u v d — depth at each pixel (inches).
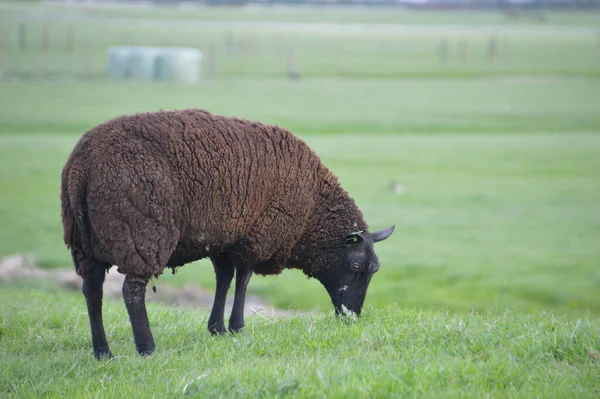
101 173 714.8
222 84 6240.2
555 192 2790.4
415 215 2432.3
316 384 564.7
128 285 725.3
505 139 4097.0
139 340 730.2
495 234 2207.2
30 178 2886.3
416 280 1801.2
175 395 593.3
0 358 737.6
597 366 596.4
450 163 3363.7
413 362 610.2
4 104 4820.4
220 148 780.0
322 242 878.4
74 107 4776.1
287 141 849.5
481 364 597.3
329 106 5211.6
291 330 766.5
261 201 821.2
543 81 6722.4
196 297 1669.5
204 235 779.4
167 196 734.5
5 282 1694.1
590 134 4308.6
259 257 841.5
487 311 858.1
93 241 725.9
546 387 556.7
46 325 888.3
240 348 709.9
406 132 4375.0
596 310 1577.3
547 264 1909.4
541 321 738.8
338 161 3366.1
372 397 540.7
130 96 5334.6
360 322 790.5
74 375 690.8
